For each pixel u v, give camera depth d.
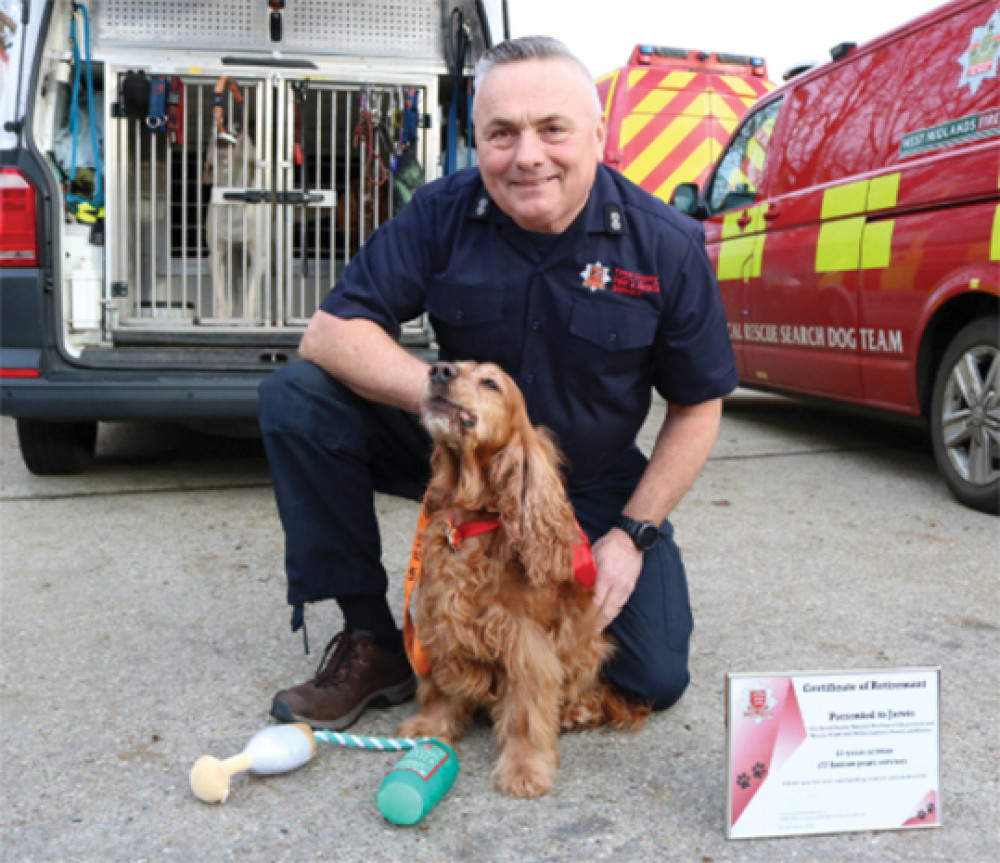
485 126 1.90
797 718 1.64
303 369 2.08
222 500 4.01
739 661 2.43
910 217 3.86
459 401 1.79
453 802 1.78
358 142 4.26
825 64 4.67
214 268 4.40
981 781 1.84
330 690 2.05
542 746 1.88
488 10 4.23
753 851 1.62
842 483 4.35
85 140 4.21
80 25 4.05
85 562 3.17
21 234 3.63
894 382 4.09
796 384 4.89
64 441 4.20
